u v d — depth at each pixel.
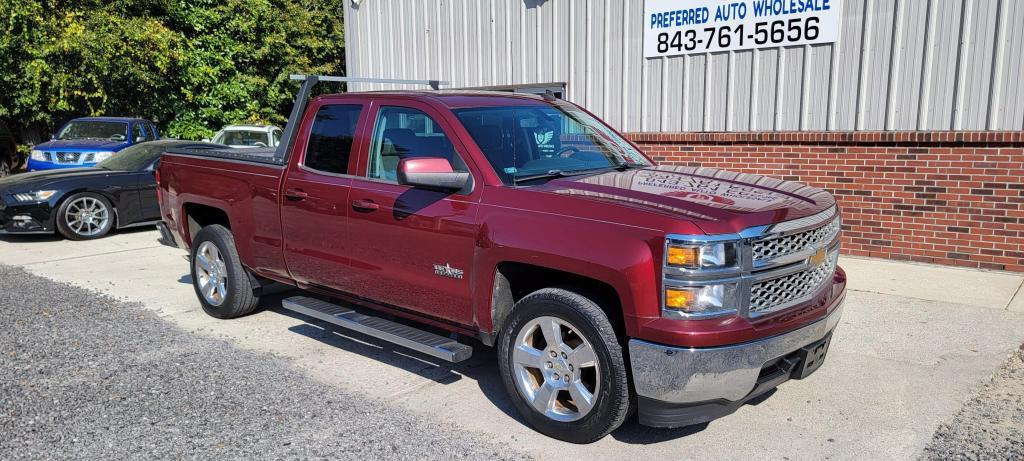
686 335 3.35
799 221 3.67
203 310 6.48
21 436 4.00
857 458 3.69
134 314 6.38
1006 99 7.13
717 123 9.03
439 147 4.46
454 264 4.21
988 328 5.59
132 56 17.80
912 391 4.49
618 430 4.05
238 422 4.16
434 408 4.36
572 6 10.14
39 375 4.89
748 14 8.57
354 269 4.83
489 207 4.05
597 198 3.77
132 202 10.90
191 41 20.09
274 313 6.43
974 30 7.21
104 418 4.21
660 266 3.41
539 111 4.92
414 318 4.64
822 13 8.06
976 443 3.81
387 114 4.79
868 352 5.16
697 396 3.45
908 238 7.85
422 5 12.11
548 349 3.86
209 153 6.24
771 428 4.04
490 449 3.83
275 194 5.36
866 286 6.87
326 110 5.18
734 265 3.42
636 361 3.49
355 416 4.24
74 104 18.08
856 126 8.04
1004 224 7.28
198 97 20.44
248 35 21.42
